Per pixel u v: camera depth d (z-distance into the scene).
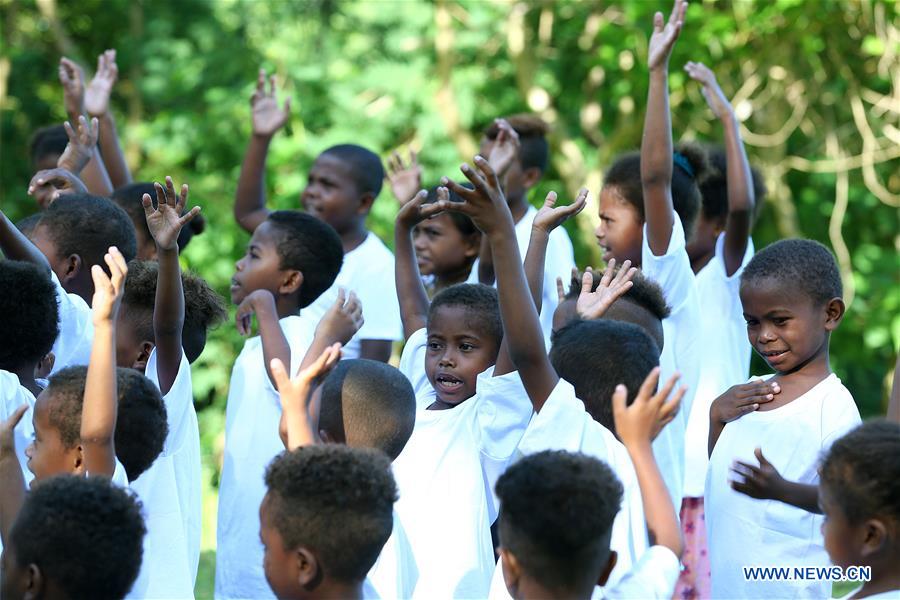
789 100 24.81
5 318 8.23
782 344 8.72
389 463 6.44
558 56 28.17
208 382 26.94
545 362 7.48
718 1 24.80
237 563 9.54
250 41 31.36
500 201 7.36
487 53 28.47
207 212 28.03
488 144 13.83
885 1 22.56
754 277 8.80
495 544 9.41
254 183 13.65
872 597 6.01
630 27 24.36
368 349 13.16
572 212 8.83
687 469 10.88
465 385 8.98
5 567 5.91
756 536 8.53
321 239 10.83
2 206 29.72
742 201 11.23
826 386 8.72
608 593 6.18
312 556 6.09
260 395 9.66
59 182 11.17
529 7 27.52
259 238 10.75
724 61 24.11
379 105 28.34
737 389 8.88
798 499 7.40
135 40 30.28
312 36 31.05
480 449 8.48
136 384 7.58
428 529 8.44
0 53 29.81
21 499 6.84
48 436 7.24
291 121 28.39
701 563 10.66
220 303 9.57
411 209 10.26
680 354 9.91
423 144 27.45
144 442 7.52
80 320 9.58
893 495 5.93
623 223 10.59
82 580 5.77
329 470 6.16
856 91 24.16
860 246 27.41
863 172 26.58
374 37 29.92
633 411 6.35
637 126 26.31
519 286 7.38
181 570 8.47
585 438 7.42
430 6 28.47
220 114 28.64
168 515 8.51
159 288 8.17
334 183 13.70
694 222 11.00
